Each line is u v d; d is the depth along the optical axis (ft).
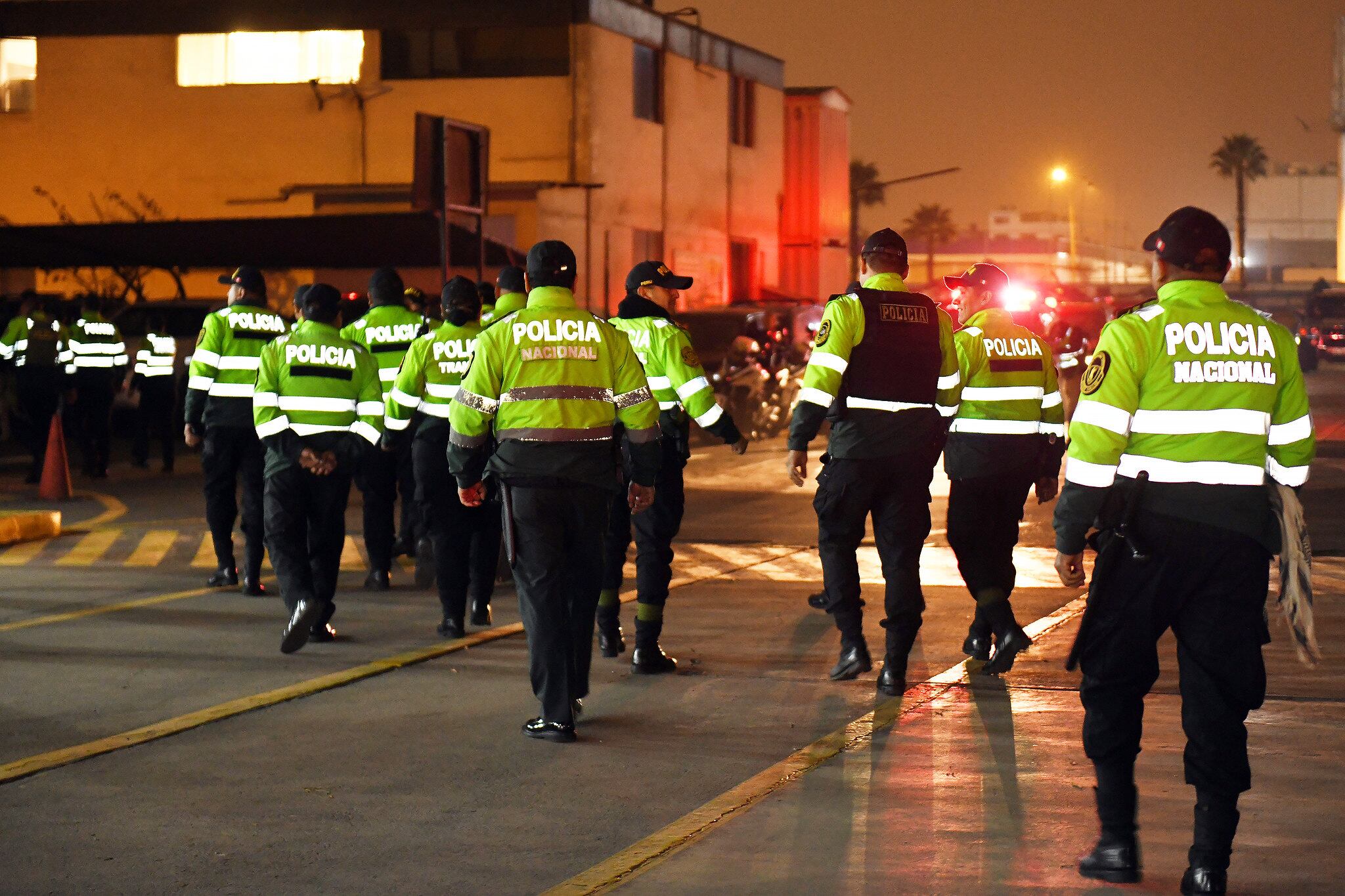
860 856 44.32
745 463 177.37
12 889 41.96
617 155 348.79
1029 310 243.60
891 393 64.64
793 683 67.92
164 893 41.70
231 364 92.07
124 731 59.00
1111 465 41.22
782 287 475.72
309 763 54.60
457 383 78.59
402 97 337.93
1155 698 64.08
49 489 144.97
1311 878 42.16
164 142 347.15
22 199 353.72
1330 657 72.28
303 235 252.62
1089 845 45.27
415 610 86.79
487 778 52.90
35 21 350.23
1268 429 41.81
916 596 65.31
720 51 406.41
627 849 45.03
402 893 41.70
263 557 91.56
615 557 73.15
